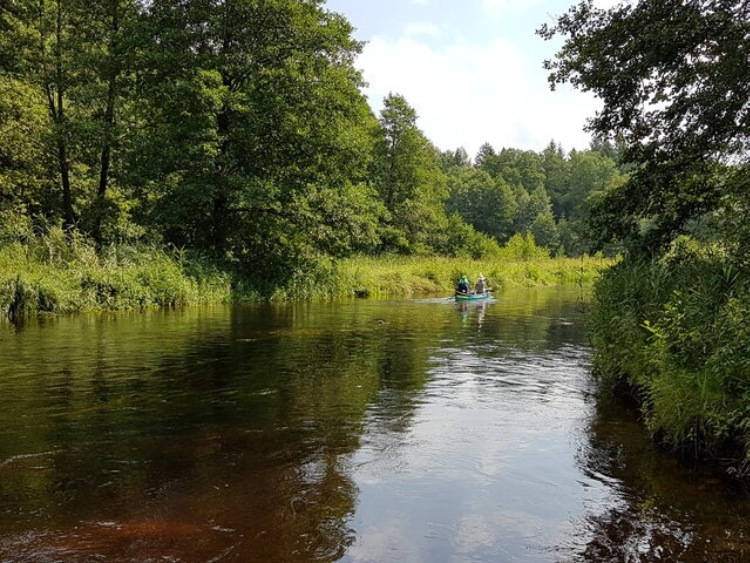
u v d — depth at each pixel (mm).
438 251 56562
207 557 3938
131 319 16406
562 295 31062
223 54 24312
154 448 6098
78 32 26344
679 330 6570
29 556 3910
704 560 4031
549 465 5824
